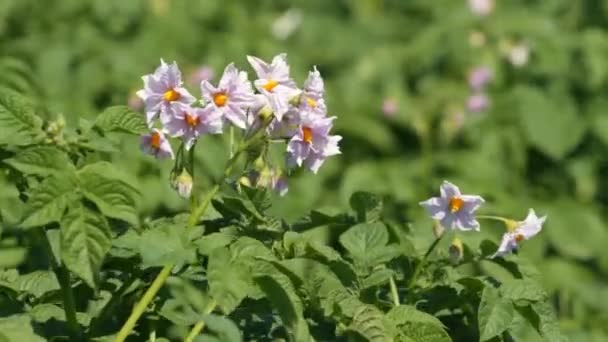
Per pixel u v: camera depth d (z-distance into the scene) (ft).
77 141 13.29
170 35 35.19
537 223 14.94
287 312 13.10
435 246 15.47
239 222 15.15
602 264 31.45
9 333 13.10
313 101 13.85
